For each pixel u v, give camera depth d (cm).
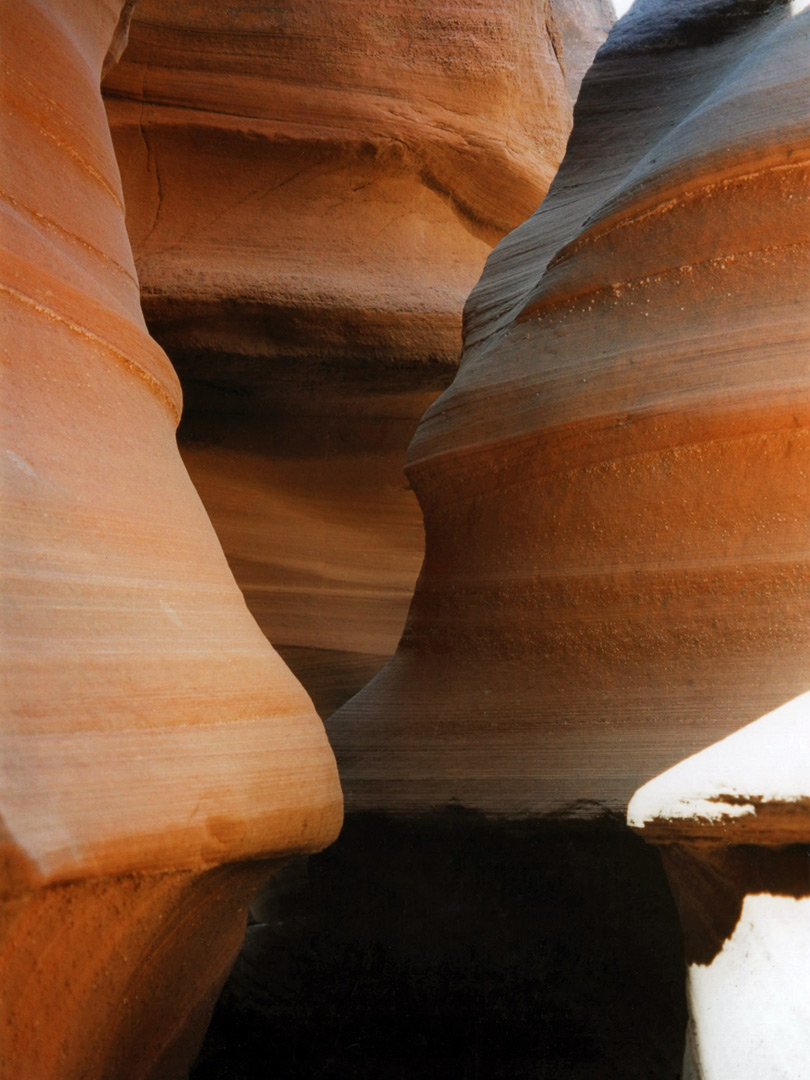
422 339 580
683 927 281
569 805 334
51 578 211
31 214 264
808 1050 223
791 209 356
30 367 242
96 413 258
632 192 395
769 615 328
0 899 172
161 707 218
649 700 339
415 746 384
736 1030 242
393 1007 366
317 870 394
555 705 358
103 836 192
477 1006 356
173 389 313
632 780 325
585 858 343
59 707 195
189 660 234
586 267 402
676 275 375
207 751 225
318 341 574
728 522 339
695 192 375
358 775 388
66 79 300
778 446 334
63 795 188
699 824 255
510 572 385
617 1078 325
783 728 279
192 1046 270
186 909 232
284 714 263
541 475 383
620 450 362
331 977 376
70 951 199
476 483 406
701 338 356
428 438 430
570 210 481
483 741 368
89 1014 210
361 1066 348
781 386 332
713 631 335
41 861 178
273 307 563
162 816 205
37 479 223
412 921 373
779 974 240
